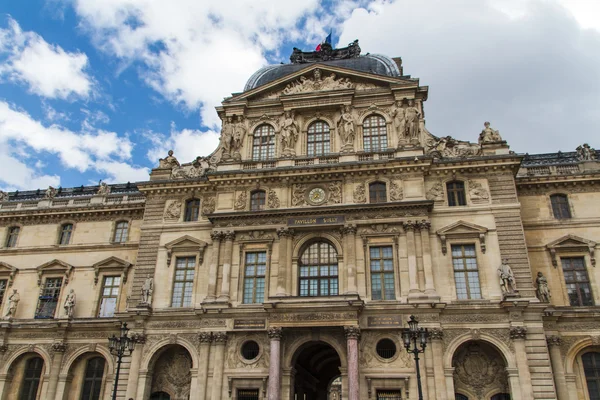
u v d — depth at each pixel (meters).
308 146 50.88
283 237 45.41
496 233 43.66
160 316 45.12
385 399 39.28
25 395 50.00
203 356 42.66
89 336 49.94
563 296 44.75
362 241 44.38
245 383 41.47
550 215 47.72
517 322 39.69
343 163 46.56
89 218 56.88
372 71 53.81
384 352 40.75
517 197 48.47
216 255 46.16
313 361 50.19
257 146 51.91
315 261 45.25
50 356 49.78
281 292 43.19
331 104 50.97
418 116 49.28
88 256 54.78
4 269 55.84
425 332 33.22
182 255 47.97
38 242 56.78
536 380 38.09
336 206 44.97
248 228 46.38
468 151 47.34
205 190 50.12
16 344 51.06
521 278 41.66
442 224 44.72
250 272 45.69
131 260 53.44
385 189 46.34
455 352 40.97
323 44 61.94
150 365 43.97
